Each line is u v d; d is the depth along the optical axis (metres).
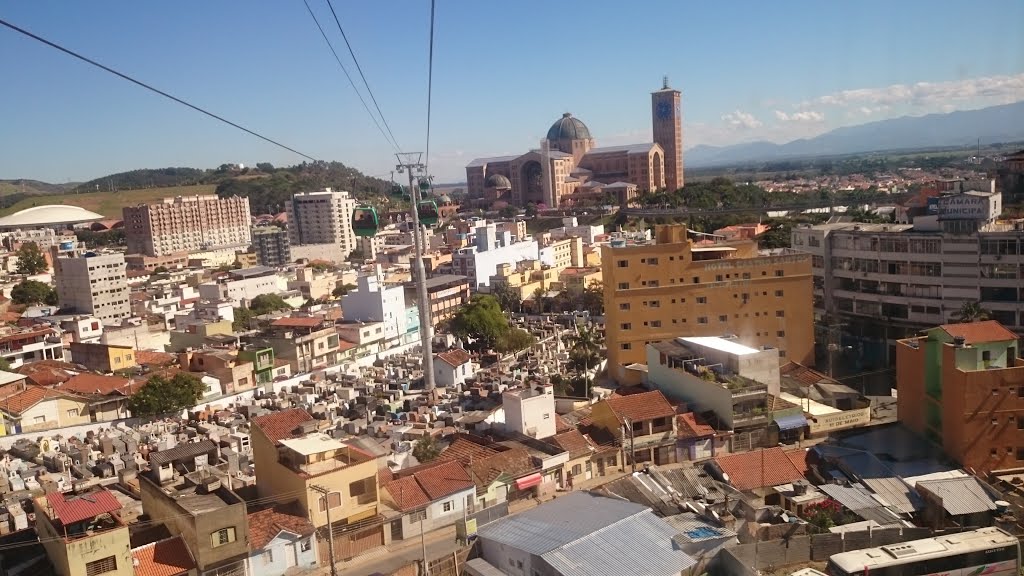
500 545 60.66
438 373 134.00
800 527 63.28
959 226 127.50
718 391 89.75
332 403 117.44
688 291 124.69
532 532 61.50
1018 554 56.03
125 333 157.88
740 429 88.06
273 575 62.53
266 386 129.62
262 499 69.75
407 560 65.81
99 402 117.44
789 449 83.88
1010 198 170.88
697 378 93.75
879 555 55.19
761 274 123.31
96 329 173.00
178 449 75.56
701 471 77.38
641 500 71.31
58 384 126.81
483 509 73.44
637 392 105.25
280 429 73.00
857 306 137.50
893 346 132.50
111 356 142.38
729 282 124.19
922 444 82.62
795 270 122.69
